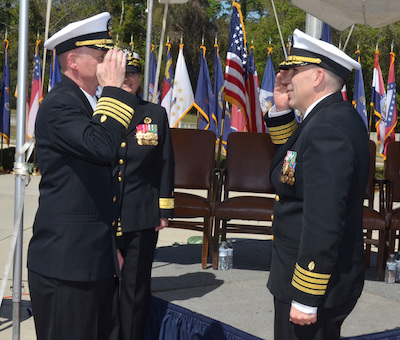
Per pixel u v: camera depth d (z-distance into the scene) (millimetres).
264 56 31312
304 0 4848
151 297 3727
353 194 2127
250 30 32875
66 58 2402
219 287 4371
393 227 4660
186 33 32906
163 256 5379
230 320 3650
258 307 3924
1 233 7016
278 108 2781
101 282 2430
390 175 5387
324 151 2020
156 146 3332
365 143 2123
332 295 2158
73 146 2227
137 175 3271
